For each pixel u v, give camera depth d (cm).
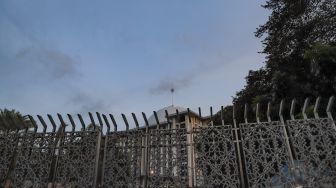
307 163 480
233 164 506
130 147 562
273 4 1753
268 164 492
